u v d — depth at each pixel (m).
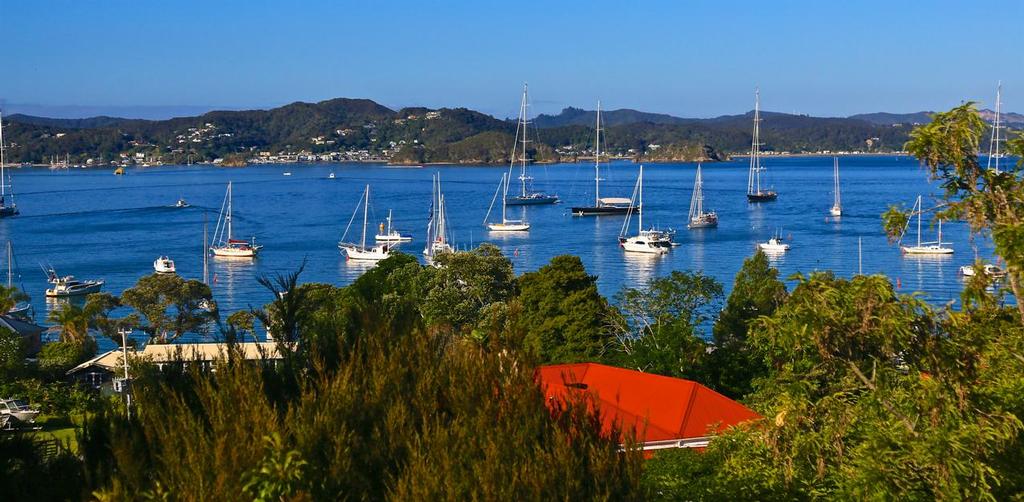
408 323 16.22
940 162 14.73
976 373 14.65
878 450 13.72
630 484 12.91
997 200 14.59
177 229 179.00
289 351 15.85
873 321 14.05
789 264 122.62
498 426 12.94
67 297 108.38
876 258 126.38
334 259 137.88
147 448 12.96
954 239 141.38
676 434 27.06
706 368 44.84
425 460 12.45
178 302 74.50
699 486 19.30
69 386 51.81
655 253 136.88
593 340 51.97
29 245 154.88
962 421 13.82
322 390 13.75
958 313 14.67
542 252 141.75
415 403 13.77
